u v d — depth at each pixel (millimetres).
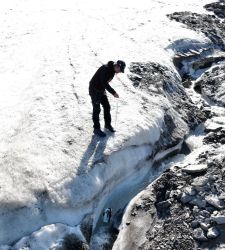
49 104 10805
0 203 7742
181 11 20438
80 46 14438
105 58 13719
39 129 9789
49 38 15242
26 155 8930
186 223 8438
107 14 19172
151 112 11461
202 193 8945
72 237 7805
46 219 7906
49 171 8570
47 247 7488
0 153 9008
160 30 17344
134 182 10039
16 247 7383
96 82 9172
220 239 8008
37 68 12844
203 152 10648
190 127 12461
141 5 21234
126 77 12859
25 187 8133
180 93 13766
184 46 16562
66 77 12188
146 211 8969
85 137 9773
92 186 8688
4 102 11078
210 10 21734
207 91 14492
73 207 8219
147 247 8133
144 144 10453
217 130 12203
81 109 10742
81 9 19797
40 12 18969
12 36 15844
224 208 8547
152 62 14188
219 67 15875
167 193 9273
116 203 9438
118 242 8289
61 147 9297
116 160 9562
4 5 20188
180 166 10078
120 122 10508
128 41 15641
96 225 8688
